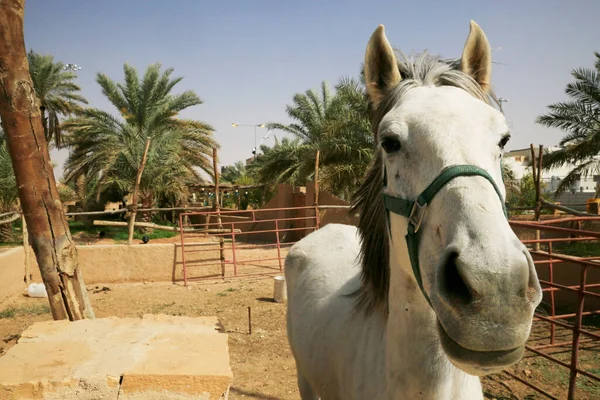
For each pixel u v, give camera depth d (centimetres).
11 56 329
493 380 423
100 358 210
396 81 180
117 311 720
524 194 1695
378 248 186
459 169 126
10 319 676
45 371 195
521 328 106
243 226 1905
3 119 333
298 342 283
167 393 190
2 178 1611
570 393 361
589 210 1187
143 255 934
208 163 2256
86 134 2003
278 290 757
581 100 1584
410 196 141
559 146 1683
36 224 341
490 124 142
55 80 2106
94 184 2205
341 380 224
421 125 139
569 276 650
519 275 108
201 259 959
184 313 700
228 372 193
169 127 2117
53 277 346
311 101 2031
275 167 1989
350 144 1551
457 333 111
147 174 1895
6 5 324
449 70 170
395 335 165
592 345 505
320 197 1513
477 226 114
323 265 307
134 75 2047
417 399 157
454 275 117
